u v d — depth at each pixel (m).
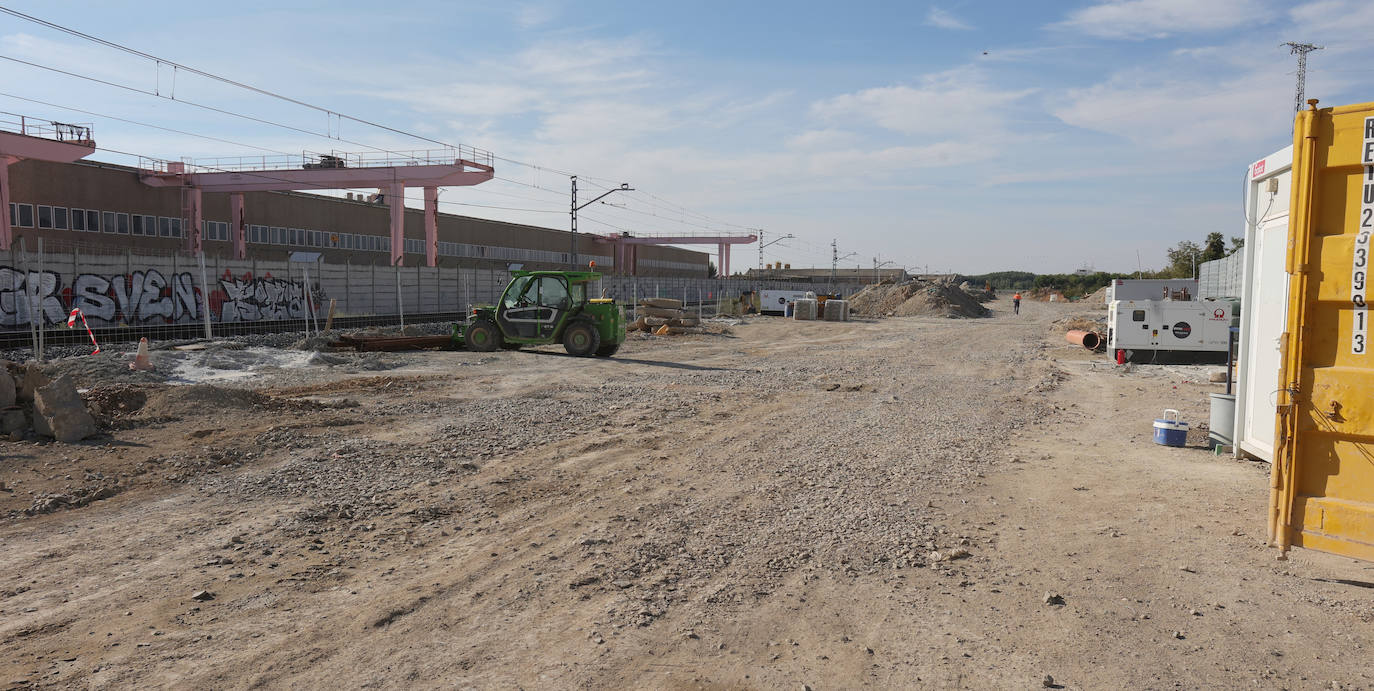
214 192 50.69
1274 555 5.39
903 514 6.36
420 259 66.38
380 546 5.48
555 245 89.00
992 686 3.60
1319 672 3.75
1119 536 5.83
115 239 45.16
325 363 17.20
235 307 29.30
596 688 3.55
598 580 4.88
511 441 9.16
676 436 9.70
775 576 4.98
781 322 43.53
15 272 22.45
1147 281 30.41
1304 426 4.78
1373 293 4.43
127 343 20.00
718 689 3.56
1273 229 7.80
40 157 38.41
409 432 9.53
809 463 8.25
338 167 51.03
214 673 3.65
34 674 3.61
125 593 4.59
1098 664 3.83
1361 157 4.43
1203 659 3.88
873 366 19.30
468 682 3.60
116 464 7.51
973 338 31.05
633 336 28.95
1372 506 4.55
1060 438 9.90
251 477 7.24
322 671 3.69
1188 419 11.46
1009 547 5.58
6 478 6.92
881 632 4.18
